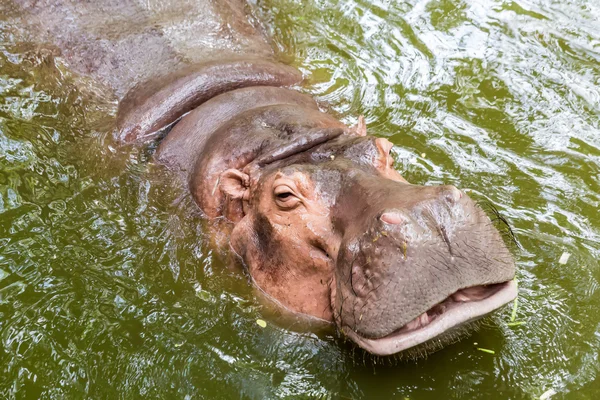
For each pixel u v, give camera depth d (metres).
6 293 6.14
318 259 5.48
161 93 7.95
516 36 9.59
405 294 4.75
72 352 5.63
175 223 6.71
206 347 5.64
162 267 6.39
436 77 8.97
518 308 5.74
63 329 5.82
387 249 4.78
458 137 7.97
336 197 5.44
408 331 4.90
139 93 8.23
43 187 7.27
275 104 7.08
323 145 6.04
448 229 4.80
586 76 8.90
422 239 4.73
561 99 8.55
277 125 6.59
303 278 5.65
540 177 7.36
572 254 6.27
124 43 8.88
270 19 10.12
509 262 5.09
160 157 7.36
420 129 8.09
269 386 5.33
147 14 9.23
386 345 4.88
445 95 8.67
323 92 8.59
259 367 5.48
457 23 9.85
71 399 5.30
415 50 9.44
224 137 6.69
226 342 5.68
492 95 8.66
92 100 8.42
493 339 5.52
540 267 6.13
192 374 5.43
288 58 9.27
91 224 6.82
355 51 9.45
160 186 7.11
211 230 6.53
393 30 9.80
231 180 6.25
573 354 5.39
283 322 5.79
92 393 5.32
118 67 8.69
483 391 5.20
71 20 9.28
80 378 5.44
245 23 9.73
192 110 7.71
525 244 6.39
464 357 5.42
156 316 5.92
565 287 5.94
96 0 9.41
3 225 6.81
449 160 7.57
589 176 7.38
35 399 5.32
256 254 6.02
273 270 5.87
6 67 8.99
